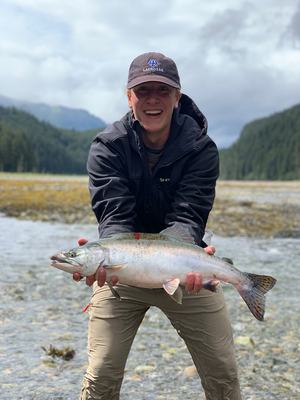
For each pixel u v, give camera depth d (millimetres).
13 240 9062
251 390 3146
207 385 2494
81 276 2172
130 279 2201
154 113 2461
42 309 4797
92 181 2631
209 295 2424
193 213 2516
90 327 2453
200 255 2316
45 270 6598
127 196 2527
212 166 2613
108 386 2357
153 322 4633
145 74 2408
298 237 11305
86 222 12625
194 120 2709
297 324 4594
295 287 6090
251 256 8320
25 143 140875
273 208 18609
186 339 2527
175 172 2582
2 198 18047
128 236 2240
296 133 177250
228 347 2430
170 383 3248
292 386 3227
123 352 2400
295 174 150750
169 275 2225
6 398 2871
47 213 14328
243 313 4953
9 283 5734
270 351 3893
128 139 2572
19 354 3582
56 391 3006
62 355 3588
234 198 24469
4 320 4352
